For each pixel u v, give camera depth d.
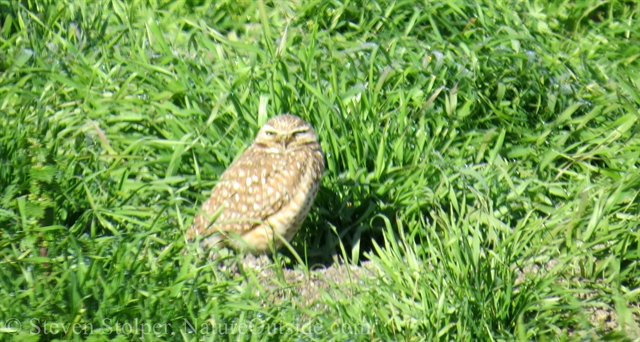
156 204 10.92
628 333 9.38
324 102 11.67
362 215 11.34
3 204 10.29
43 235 9.84
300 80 11.79
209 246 10.57
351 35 14.78
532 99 13.44
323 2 15.04
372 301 9.41
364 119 12.09
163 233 10.23
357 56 13.59
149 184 10.85
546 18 15.76
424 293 9.23
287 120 10.88
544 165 11.99
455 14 14.93
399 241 10.83
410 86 12.92
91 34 14.10
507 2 15.66
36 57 13.19
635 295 9.90
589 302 9.50
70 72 13.23
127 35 14.32
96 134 11.75
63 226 9.84
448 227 10.23
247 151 11.02
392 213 11.25
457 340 8.79
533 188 11.67
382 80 12.22
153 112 12.19
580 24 15.85
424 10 14.79
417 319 9.05
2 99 12.32
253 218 10.59
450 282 9.33
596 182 11.93
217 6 15.34
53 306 8.52
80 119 11.92
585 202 10.77
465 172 11.19
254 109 12.27
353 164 11.49
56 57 13.35
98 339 8.41
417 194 11.16
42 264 9.21
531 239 10.73
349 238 11.24
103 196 10.76
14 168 10.67
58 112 12.15
